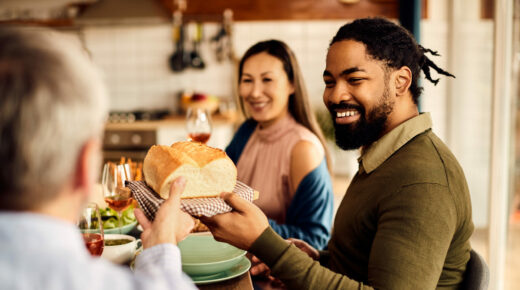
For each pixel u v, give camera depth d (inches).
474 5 143.9
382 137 40.1
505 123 91.7
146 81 178.5
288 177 63.8
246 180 68.0
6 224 17.7
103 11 166.1
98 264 19.3
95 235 39.1
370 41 39.1
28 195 18.1
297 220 60.5
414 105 41.6
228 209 36.6
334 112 41.3
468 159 147.4
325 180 61.9
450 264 38.1
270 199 64.8
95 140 19.7
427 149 37.8
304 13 163.3
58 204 19.2
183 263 39.2
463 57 147.6
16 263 17.2
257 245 36.2
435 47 153.3
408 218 34.4
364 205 38.5
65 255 18.1
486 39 143.0
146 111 173.8
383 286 33.4
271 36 170.1
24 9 170.4
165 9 165.6
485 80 144.3
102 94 19.7
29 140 17.3
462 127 148.6
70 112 17.9
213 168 38.9
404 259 33.4
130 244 42.0
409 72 39.9
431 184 35.1
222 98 176.6
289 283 36.1
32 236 17.7
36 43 18.2
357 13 161.8
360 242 39.4
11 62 17.6
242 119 79.8
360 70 39.1
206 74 176.2
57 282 17.5
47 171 17.8
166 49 176.9
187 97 169.3
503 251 94.5
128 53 177.9
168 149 40.9
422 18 152.3
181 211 32.0
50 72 17.7
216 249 44.3
